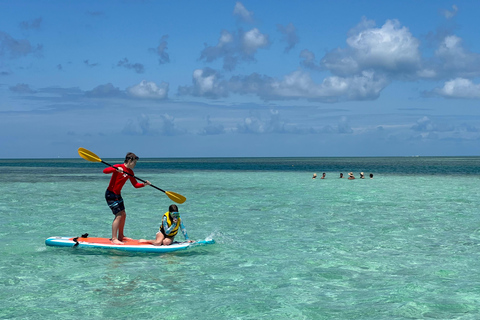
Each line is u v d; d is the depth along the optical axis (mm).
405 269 7668
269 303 5906
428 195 22031
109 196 9234
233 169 69062
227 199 20078
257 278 7113
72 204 17719
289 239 10500
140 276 7164
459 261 8242
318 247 9570
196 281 6918
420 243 10016
